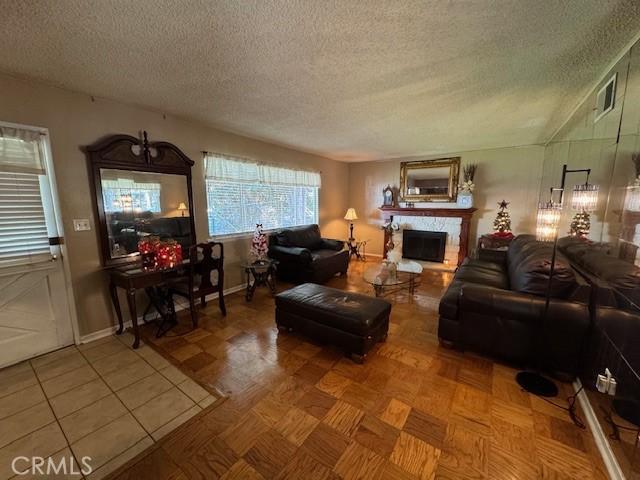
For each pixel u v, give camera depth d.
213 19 1.42
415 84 2.21
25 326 2.22
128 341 2.52
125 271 2.49
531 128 3.48
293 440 1.49
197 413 1.68
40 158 2.21
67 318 2.42
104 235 2.56
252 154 4.05
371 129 3.54
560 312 1.88
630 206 1.76
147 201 2.87
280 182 4.56
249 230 4.14
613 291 1.56
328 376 2.02
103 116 2.51
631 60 1.69
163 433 1.54
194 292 2.86
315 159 5.41
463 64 1.89
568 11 1.35
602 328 1.66
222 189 3.69
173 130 3.05
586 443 1.47
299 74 2.04
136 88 2.29
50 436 1.53
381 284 3.34
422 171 5.47
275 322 2.85
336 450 1.43
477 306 2.14
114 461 1.38
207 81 2.16
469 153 4.96
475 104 2.64
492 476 1.30
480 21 1.43
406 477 1.29
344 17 1.41
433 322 2.90
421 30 1.51
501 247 4.36
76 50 1.71
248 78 2.11
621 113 1.86
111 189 2.59
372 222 6.29
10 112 2.05
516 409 1.70
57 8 1.31
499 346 2.12
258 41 1.62
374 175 6.15
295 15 1.39
